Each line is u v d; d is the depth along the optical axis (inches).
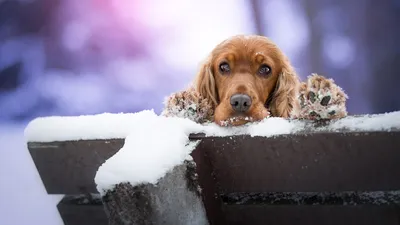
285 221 56.7
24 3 203.0
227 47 72.8
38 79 207.2
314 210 56.2
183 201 54.4
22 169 136.7
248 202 57.1
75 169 58.5
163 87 207.8
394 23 171.8
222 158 56.2
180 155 54.5
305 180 55.6
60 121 59.0
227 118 66.2
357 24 175.8
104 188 53.2
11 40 205.3
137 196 52.9
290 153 55.3
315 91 58.0
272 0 189.2
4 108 204.8
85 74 208.4
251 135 55.6
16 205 109.2
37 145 58.6
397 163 54.4
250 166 56.0
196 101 64.3
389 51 175.0
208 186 56.2
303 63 186.2
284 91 72.6
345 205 55.8
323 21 180.7
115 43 205.9
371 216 55.7
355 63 178.9
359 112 178.7
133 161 53.6
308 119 56.6
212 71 73.6
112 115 58.9
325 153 54.9
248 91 67.5
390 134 54.1
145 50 206.4
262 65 71.9
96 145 57.6
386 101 177.5
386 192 55.9
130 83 208.4
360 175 55.0
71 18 204.4
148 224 53.2
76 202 60.1
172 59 207.0
